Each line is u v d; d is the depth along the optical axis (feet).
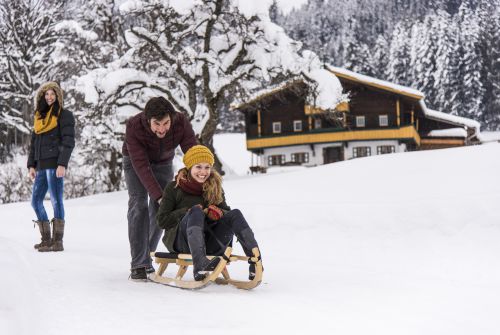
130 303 10.09
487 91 225.76
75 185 80.28
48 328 8.09
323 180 35.68
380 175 34.01
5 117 98.02
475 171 30.48
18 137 108.17
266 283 13.65
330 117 63.10
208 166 12.87
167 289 12.04
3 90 99.81
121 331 8.00
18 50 95.66
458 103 221.25
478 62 222.69
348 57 242.58
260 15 57.57
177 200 13.04
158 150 14.10
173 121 13.98
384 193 28.84
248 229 11.82
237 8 56.24
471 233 21.17
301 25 243.19
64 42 83.56
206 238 12.75
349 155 134.62
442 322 9.21
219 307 9.89
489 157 33.63
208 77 60.90
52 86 20.15
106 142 65.98
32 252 18.83
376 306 10.50
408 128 128.77
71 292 10.97
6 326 7.54
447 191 26.99
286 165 129.39
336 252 21.71
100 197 48.06
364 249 21.67
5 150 101.40
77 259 16.89
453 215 22.48
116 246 24.13
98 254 19.76
